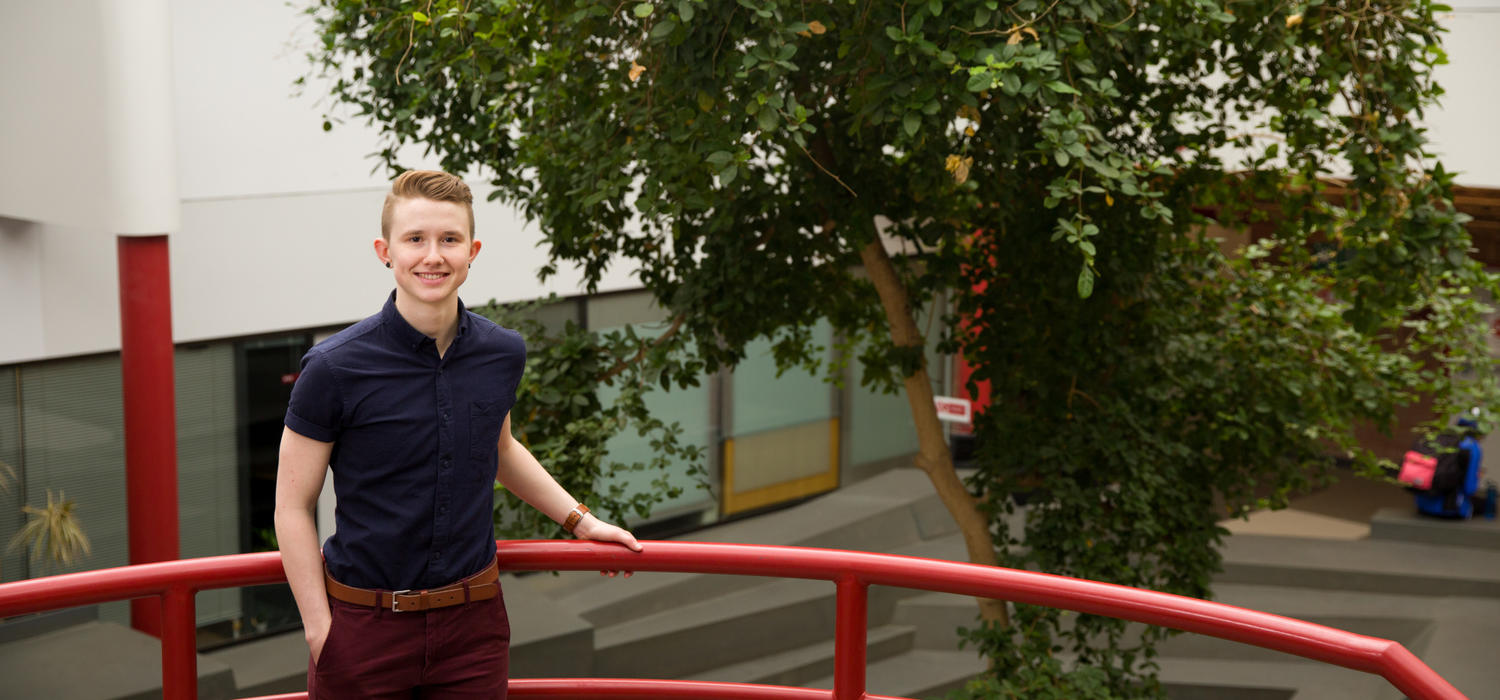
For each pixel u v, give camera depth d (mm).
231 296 9289
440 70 5891
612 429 6211
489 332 2207
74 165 8031
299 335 9797
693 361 6375
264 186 9539
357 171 9961
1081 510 6469
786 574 2398
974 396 6797
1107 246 6039
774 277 6242
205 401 9398
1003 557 6801
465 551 2213
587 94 5902
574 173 5926
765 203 5891
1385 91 5566
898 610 12477
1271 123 6215
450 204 2098
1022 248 6285
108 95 7766
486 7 5172
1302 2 5449
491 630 2273
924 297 7062
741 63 4566
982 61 4430
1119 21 4906
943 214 6301
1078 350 6293
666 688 2596
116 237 9109
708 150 4762
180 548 9414
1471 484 13516
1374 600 12398
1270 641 1950
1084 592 2150
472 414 2166
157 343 8391
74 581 2184
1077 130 4633
